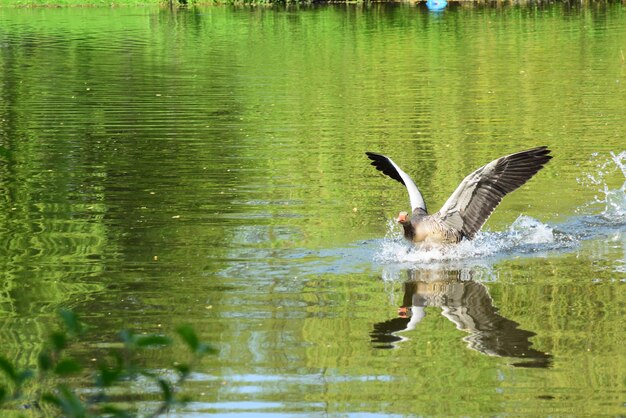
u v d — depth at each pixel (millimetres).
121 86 29375
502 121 23031
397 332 10547
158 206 15766
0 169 18531
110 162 19109
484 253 13367
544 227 14469
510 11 51562
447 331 10562
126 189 16906
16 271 12570
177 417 8469
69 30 46188
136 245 13672
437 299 11586
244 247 13578
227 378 9367
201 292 11773
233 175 17953
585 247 13633
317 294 11742
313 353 9953
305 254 13273
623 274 12398
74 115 24438
